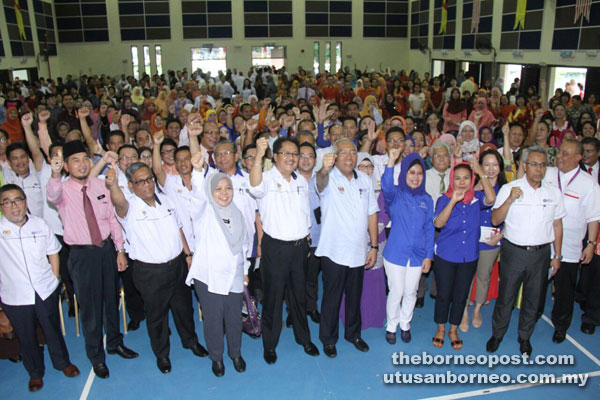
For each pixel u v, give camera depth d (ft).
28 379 11.81
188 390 11.29
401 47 77.30
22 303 10.66
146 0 71.31
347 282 12.27
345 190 11.57
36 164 14.53
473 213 11.98
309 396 11.05
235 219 10.86
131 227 10.84
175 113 36.17
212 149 15.37
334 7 74.54
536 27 45.96
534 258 11.71
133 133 21.07
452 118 29.86
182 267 11.69
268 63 75.87
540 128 17.30
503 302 12.31
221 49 74.54
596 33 38.75
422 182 11.87
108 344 12.53
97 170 11.17
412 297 12.76
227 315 11.40
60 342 11.48
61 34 70.74
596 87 39.14
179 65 74.23
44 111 14.44
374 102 25.44
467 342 13.23
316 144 17.63
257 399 10.96
